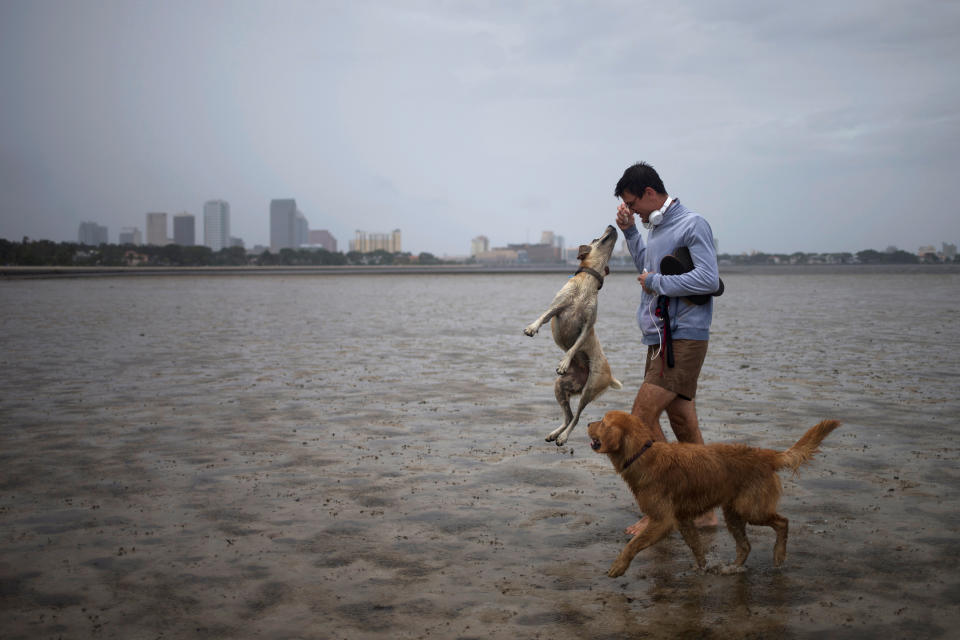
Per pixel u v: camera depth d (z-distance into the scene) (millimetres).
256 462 6742
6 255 172875
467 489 5887
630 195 5156
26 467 6559
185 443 7496
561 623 3555
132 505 5484
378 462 6738
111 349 16531
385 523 5078
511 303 41281
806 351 15477
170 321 25906
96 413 9078
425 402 9883
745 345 16891
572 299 5934
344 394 10531
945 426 7941
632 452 4070
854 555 4391
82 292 56562
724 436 7555
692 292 4820
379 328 23047
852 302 38406
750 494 4129
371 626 3541
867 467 6320
